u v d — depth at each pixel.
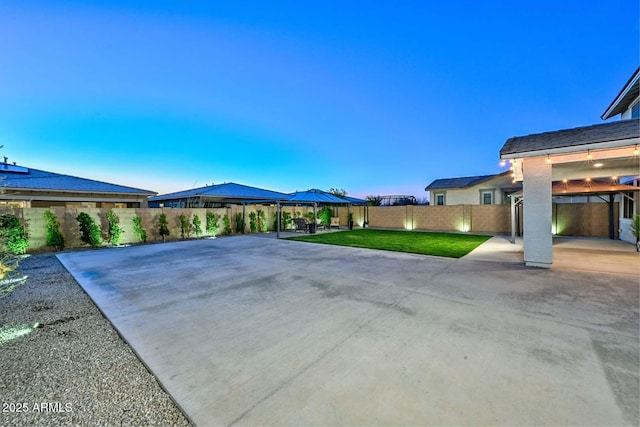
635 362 2.32
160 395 2.02
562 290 4.37
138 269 6.34
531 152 5.60
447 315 3.42
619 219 10.62
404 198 23.20
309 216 19.03
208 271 6.07
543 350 2.54
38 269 6.52
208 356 2.54
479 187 18.39
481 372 2.20
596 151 5.19
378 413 1.76
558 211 12.16
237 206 15.62
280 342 2.79
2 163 14.42
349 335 2.92
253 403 1.89
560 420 1.68
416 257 7.46
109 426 1.72
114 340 2.93
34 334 3.09
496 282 4.88
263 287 4.80
